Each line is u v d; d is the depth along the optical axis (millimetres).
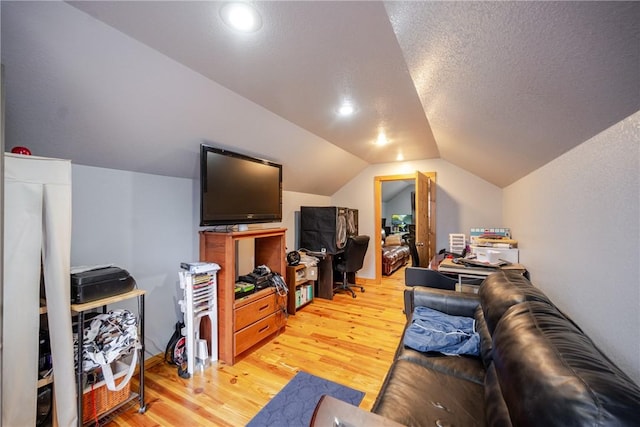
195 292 2146
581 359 784
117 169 2100
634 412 582
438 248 4312
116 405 1667
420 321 1940
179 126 2039
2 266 1020
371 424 852
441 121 2143
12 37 1161
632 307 917
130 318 1723
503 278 1789
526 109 1216
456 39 946
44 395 1408
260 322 2555
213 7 1130
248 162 2721
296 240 4320
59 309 1356
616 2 526
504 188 3723
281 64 1570
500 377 1017
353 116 2420
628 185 927
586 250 1263
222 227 2734
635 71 682
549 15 647
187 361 2139
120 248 2123
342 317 3307
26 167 1282
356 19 1172
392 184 8117
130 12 1165
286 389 1938
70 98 1490
